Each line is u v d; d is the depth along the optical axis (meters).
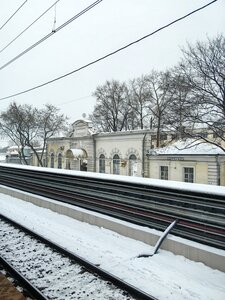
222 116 21.05
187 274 5.31
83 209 9.09
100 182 8.49
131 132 27.50
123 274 5.41
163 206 6.68
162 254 6.18
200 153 21.98
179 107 22.56
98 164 31.91
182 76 22.53
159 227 6.77
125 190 7.69
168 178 24.44
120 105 51.59
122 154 28.80
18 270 5.67
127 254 6.30
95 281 5.16
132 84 50.75
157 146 28.28
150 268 5.62
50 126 44.91
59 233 7.96
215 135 22.89
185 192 6.15
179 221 6.35
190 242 5.99
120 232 7.48
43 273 5.54
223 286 4.84
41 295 4.54
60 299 4.56
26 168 12.98
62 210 9.78
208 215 5.75
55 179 10.66
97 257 6.22
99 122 52.72
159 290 4.80
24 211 10.66
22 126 45.25
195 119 21.56
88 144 32.62
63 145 37.19
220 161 21.19
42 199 10.98
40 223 9.01
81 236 7.60
